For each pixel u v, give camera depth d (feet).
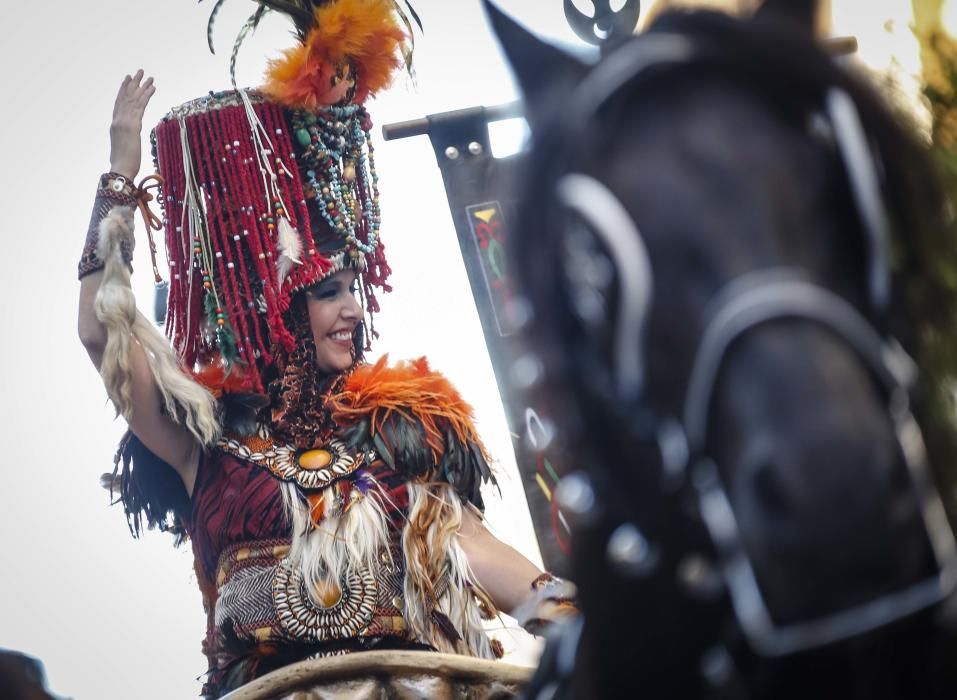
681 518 7.99
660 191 7.43
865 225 7.27
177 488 20.48
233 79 21.06
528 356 8.03
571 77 8.54
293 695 17.29
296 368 20.29
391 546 19.57
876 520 6.71
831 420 6.79
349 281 21.13
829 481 6.72
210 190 20.67
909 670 7.30
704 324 7.23
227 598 19.17
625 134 7.67
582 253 7.63
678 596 8.45
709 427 7.22
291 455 19.77
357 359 21.44
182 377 19.48
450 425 20.26
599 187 7.57
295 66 20.75
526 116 8.64
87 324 19.47
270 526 19.20
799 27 8.05
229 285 20.61
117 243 19.51
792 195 7.34
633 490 8.08
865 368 7.04
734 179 7.38
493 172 21.85
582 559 8.94
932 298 7.82
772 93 7.57
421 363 21.13
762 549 7.02
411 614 19.13
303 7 21.56
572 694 10.05
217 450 19.90
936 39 11.03
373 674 17.46
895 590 6.89
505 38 8.71
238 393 20.29
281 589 18.89
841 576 6.79
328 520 19.21
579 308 7.68
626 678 9.00
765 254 7.22
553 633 11.34
